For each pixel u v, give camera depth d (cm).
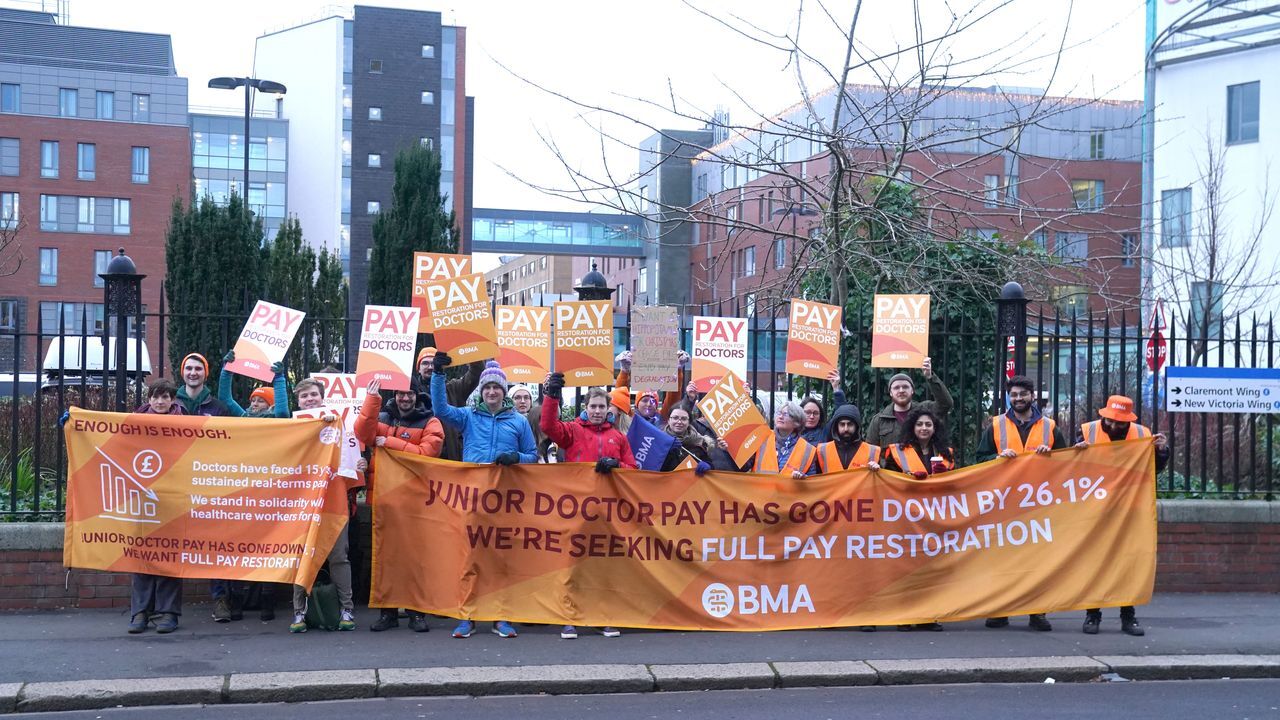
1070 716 716
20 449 1248
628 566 913
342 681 751
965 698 759
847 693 771
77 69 6069
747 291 1409
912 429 953
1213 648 870
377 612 991
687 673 786
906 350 1004
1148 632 925
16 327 1002
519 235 5419
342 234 6850
